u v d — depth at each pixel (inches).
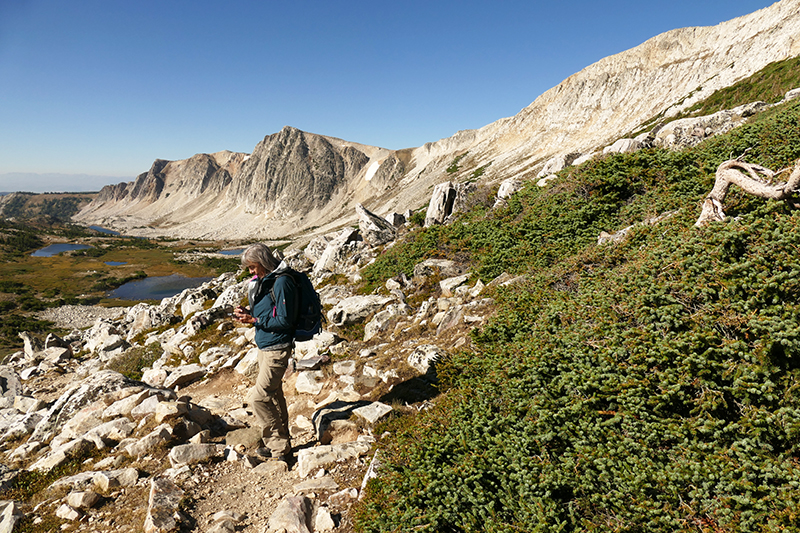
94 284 4761.3
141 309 907.4
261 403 207.0
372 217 823.7
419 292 464.8
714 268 179.9
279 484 193.5
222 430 262.7
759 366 138.6
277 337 198.7
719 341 153.7
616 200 419.2
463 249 516.1
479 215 585.9
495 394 195.0
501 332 257.3
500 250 437.7
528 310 261.4
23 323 3358.8
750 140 391.2
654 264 208.2
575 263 299.0
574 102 4810.5
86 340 780.0
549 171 716.0
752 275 162.4
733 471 121.4
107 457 219.6
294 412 288.4
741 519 110.0
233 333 525.3
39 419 295.9
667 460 136.3
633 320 189.3
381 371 305.4
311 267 916.0
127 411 264.8
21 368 594.9
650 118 3454.7
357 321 444.1
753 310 153.4
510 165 4623.5
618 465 135.5
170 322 773.3
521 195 547.8
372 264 625.6
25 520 172.7
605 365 171.5
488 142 5994.1
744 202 242.5
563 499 136.9
